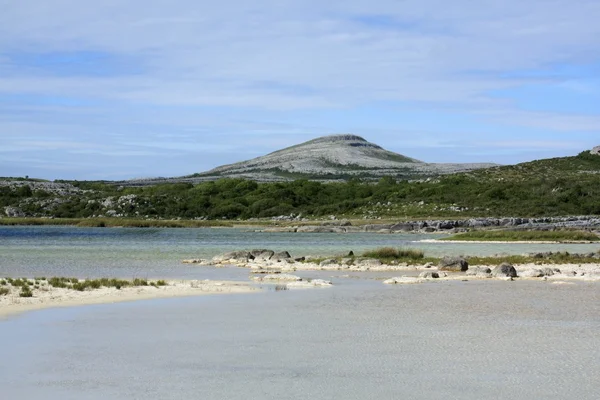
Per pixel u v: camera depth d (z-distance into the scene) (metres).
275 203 165.00
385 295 32.38
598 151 174.88
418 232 112.06
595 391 16.45
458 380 17.36
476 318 25.89
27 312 26.05
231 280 39.28
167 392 16.20
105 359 19.12
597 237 88.81
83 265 49.72
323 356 19.73
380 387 16.77
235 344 21.17
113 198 169.75
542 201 137.12
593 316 26.42
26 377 17.25
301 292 33.31
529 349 20.66
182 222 137.50
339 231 116.38
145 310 27.11
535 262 50.94
